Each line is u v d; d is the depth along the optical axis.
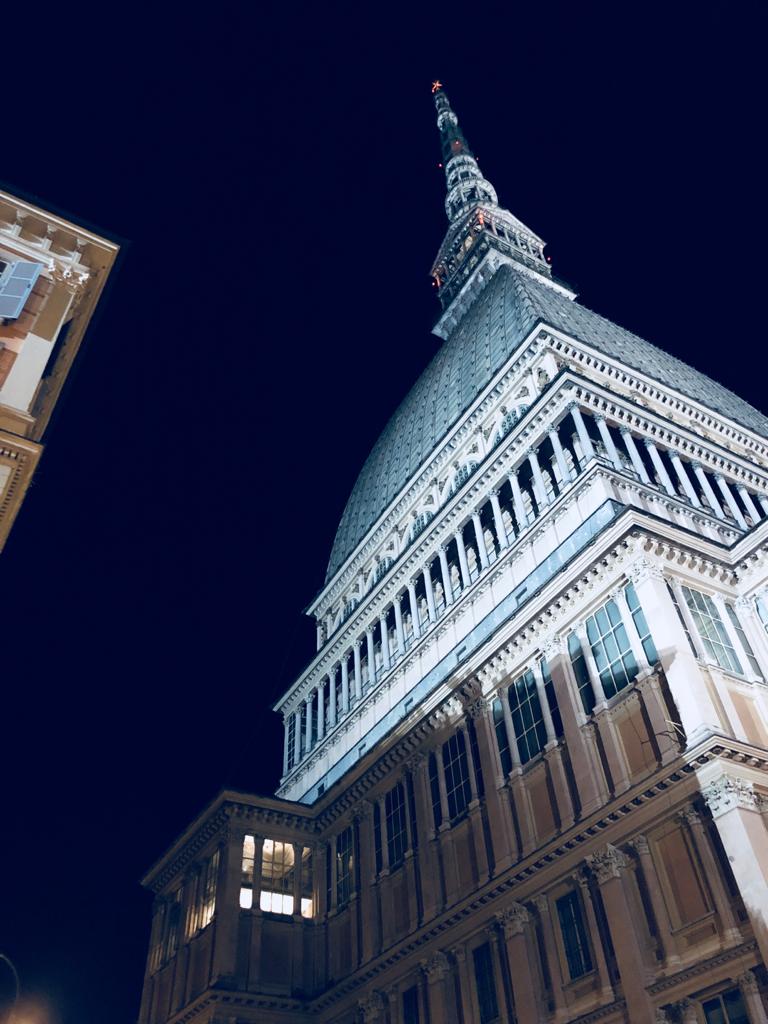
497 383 53.62
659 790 26.14
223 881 42.25
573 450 42.59
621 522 31.66
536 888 29.45
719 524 40.25
